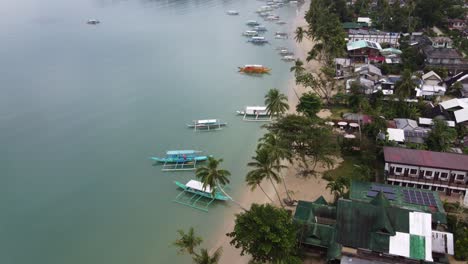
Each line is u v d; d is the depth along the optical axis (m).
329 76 122.06
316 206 63.25
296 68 126.69
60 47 182.00
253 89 132.88
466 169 69.06
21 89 131.12
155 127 105.69
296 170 83.06
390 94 110.94
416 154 73.88
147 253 63.00
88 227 68.75
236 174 83.88
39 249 63.91
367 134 88.31
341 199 58.78
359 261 53.84
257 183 66.25
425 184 71.88
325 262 57.19
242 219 54.06
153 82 138.88
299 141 79.38
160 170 85.75
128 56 168.75
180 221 70.19
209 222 69.88
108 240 65.81
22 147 95.12
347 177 75.31
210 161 66.69
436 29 192.75
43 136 100.62
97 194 77.62
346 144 87.12
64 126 106.25
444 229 60.69
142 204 74.69
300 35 180.25
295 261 52.25
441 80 120.31
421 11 190.00
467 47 157.62
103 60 163.00
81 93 128.62
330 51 147.25
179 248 63.69
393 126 93.06
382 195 59.75
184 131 103.69
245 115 111.69
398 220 55.12
